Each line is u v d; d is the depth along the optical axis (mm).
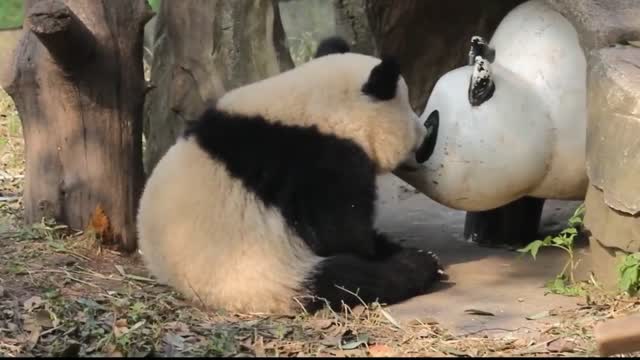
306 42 20422
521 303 9820
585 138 10539
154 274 10203
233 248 9570
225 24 12820
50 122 11305
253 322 9172
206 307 9664
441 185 10648
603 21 10281
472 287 10469
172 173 9992
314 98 10039
